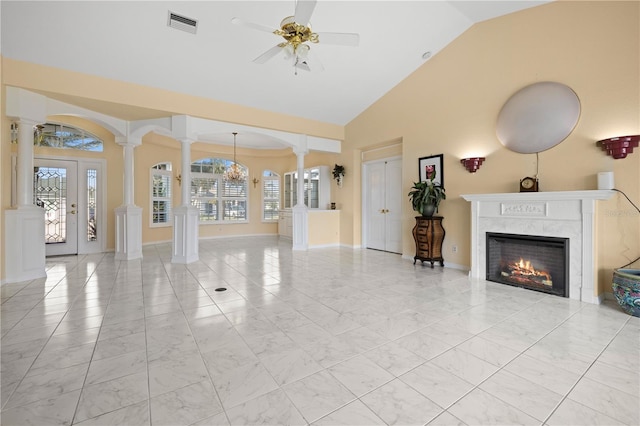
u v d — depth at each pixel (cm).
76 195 620
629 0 312
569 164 353
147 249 694
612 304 316
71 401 163
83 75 421
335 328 259
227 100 550
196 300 333
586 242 325
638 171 307
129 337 241
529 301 328
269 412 155
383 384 179
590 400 164
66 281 412
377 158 686
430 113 519
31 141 415
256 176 1002
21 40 361
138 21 359
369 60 497
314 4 236
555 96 361
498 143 421
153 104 478
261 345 228
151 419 150
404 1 386
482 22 436
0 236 388
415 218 521
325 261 561
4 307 309
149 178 762
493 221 406
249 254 641
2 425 145
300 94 567
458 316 285
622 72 316
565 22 356
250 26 267
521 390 173
